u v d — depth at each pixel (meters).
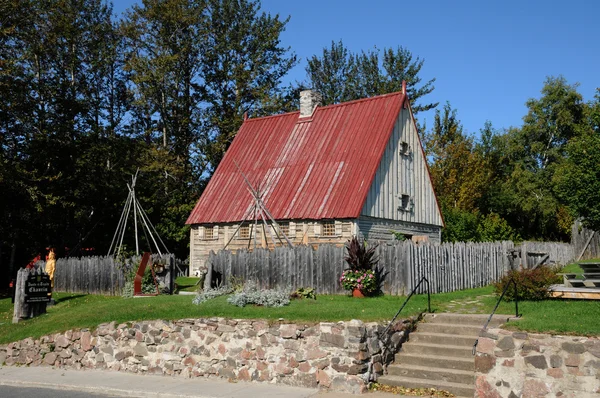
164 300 19.05
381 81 58.41
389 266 18.69
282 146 32.06
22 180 33.31
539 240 53.62
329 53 60.81
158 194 44.81
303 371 12.99
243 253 21.19
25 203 34.47
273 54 52.84
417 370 12.29
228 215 29.97
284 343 13.41
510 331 10.95
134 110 52.22
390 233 28.80
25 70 39.56
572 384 10.12
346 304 15.84
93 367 16.38
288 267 20.20
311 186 28.30
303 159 30.27
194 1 49.22
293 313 14.31
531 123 62.91
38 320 19.77
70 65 45.12
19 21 35.72
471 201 50.06
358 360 12.13
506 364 10.77
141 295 22.28
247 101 50.91
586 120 59.72
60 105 42.03
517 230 56.34
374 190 27.67
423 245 19.22
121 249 29.00
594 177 35.94
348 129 30.50
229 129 48.19
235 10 50.75
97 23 47.72
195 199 46.66
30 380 14.91
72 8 45.12
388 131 28.92
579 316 12.15
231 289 18.67
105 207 39.16
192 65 50.31
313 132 31.66
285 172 30.14
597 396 9.88
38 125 38.97
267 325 13.77
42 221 36.22
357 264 18.23
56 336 17.31
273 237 25.84
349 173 27.86
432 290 19.31
